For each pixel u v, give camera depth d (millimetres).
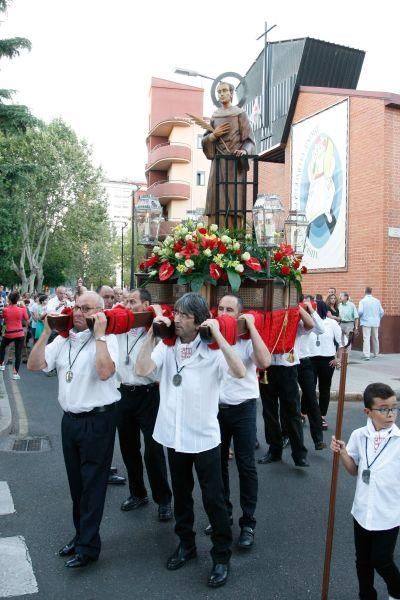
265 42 20578
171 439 3770
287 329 5801
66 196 35625
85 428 3914
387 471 3102
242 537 4293
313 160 17578
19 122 11016
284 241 6449
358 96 15672
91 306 3896
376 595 3256
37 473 5898
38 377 12359
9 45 10125
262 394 6309
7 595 3561
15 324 12008
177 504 3986
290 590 3664
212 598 3559
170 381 3820
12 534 4449
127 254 53281
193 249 5477
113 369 3869
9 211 18109
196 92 45656
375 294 15148
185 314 3686
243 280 5625
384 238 14844
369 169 15297
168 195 42156
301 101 18203
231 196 7219
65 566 3934
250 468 4402
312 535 4504
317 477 5883
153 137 45844
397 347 15281
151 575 3850
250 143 7301
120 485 5652
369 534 3166
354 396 10008
